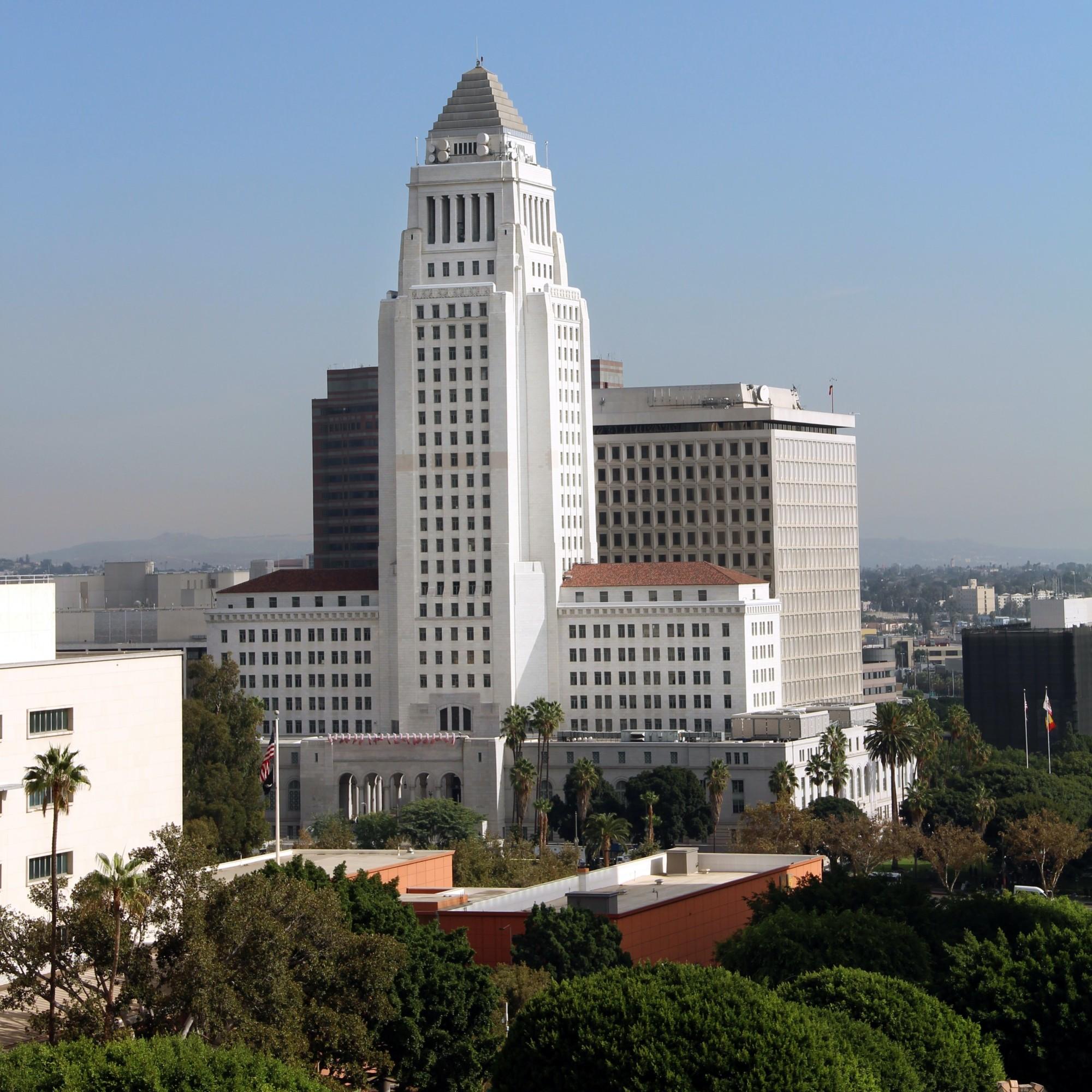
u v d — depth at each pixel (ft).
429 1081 440.04
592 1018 350.84
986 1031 441.68
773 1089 333.01
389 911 456.04
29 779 436.35
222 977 384.88
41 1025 395.55
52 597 548.31
